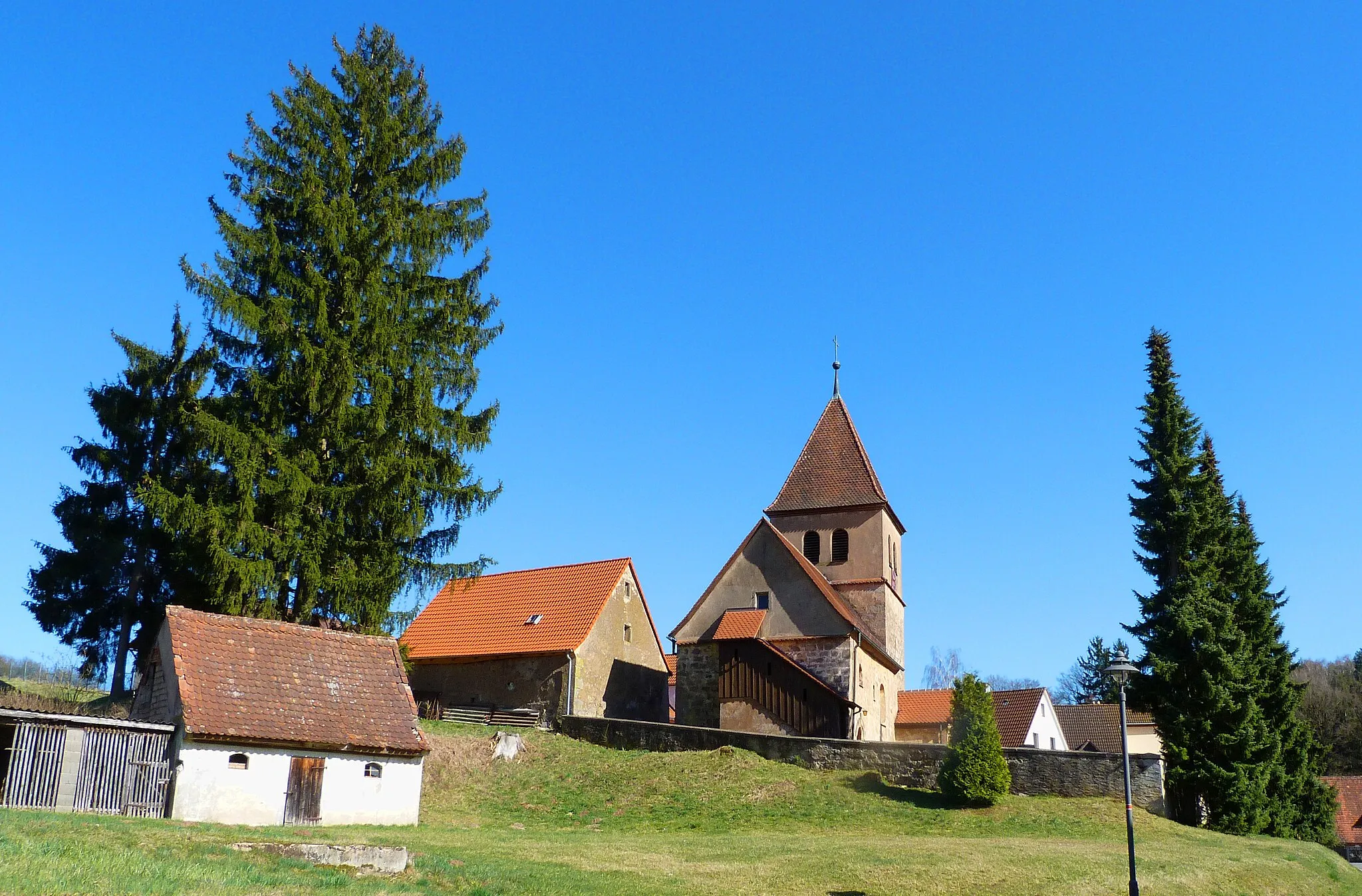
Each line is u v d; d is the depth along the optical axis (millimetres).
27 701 29781
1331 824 41219
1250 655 37688
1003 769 31875
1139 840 28750
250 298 30500
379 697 28281
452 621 47750
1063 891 22422
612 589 46250
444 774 33750
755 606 43438
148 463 35812
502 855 22609
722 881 21406
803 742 35312
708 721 42312
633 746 38281
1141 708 38781
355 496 30734
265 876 16812
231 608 28859
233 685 26000
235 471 28812
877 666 45812
